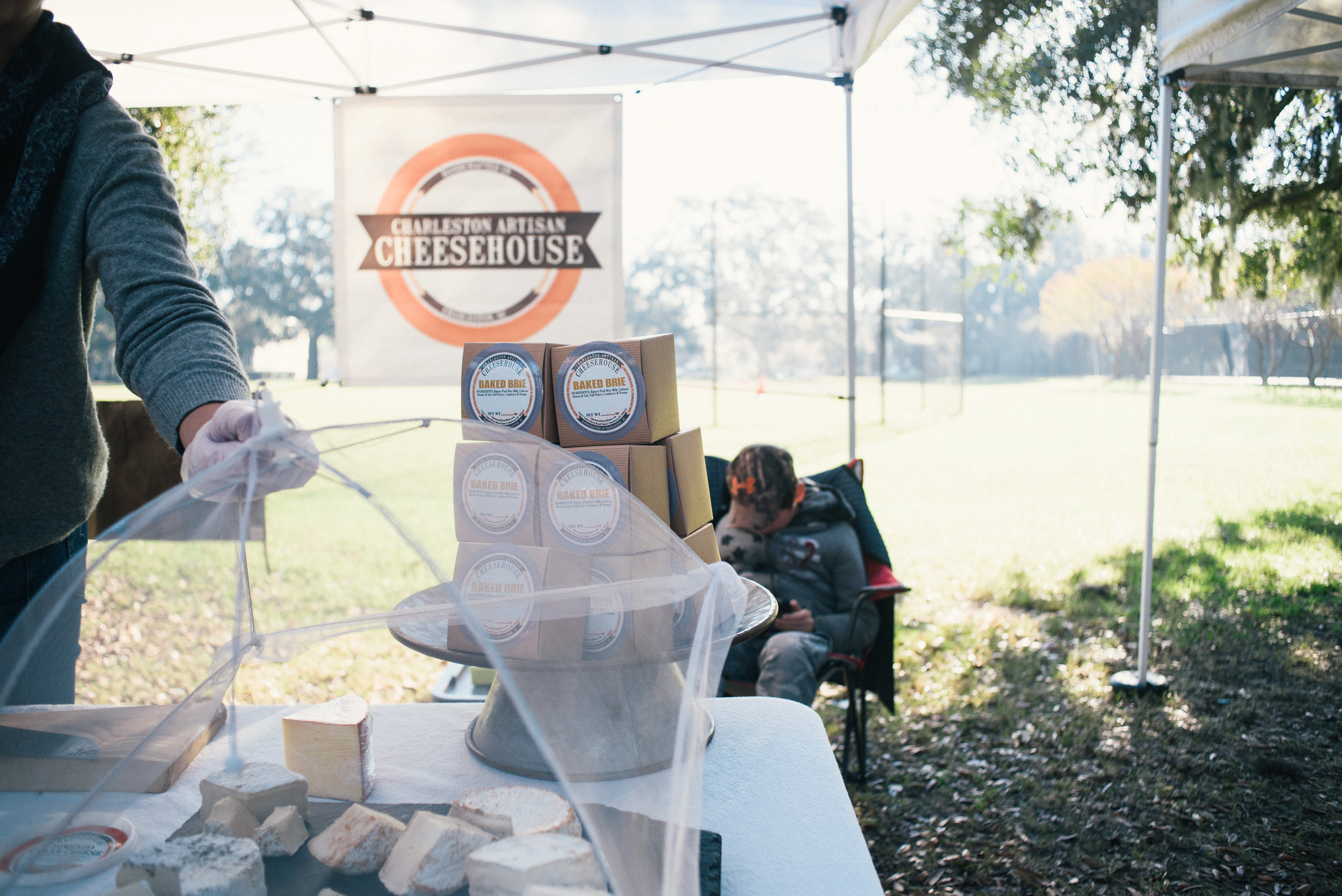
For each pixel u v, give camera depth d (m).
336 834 0.71
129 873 0.65
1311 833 2.49
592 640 0.76
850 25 2.89
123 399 2.96
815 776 0.90
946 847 2.52
